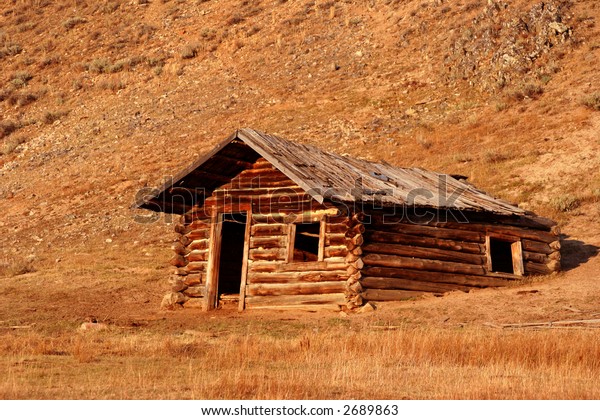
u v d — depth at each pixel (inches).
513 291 1199.6
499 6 2787.9
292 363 757.9
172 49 3430.1
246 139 1181.7
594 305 1075.9
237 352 790.5
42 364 745.0
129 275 1573.6
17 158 2755.9
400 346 801.6
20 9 4136.3
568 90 2310.5
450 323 1025.5
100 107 3038.9
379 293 1165.1
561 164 1894.7
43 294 1401.3
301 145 1298.0
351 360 748.6
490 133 2193.7
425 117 2422.5
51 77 3373.5
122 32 3693.4
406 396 583.2
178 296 1278.3
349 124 2470.5
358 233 1154.0
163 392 601.6
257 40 3336.6
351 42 3102.9
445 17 2994.6
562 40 2536.9
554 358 732.0
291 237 1203.2
